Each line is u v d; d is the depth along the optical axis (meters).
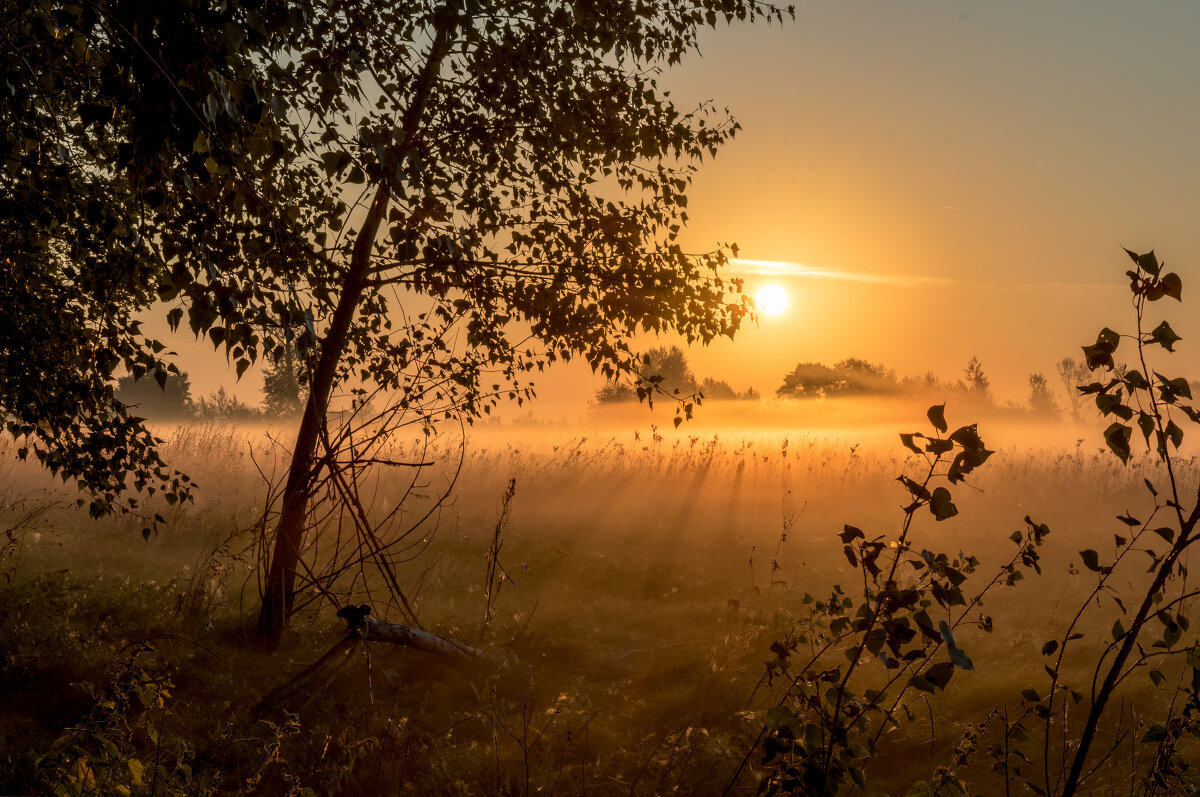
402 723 4.85
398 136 3.87
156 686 3.30
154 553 9.82
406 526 11.59
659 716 5.63
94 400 5.88
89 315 5.78
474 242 6.97
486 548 11.09
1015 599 9.48
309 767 4.58
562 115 6.97
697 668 6.30
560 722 5.38
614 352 7.34
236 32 3.05
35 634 5.86
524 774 4.66
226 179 3.80
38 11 3.78
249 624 7.01
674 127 7.50
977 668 6.52
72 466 6.01
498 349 7.73
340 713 5.06
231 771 4.49
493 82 6.62
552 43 6.78
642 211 7.75
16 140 3.98
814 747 2.75
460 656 6.49
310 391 6.70
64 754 2.85
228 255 4.23
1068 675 6.14
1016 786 4.52
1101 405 2.64
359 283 6.75
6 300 5.60
